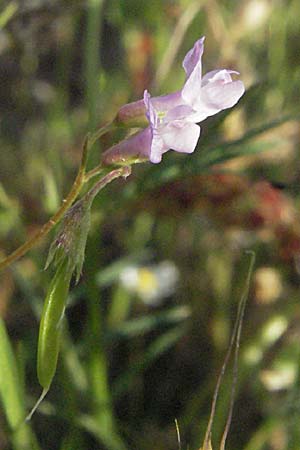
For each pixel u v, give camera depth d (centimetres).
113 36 19
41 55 19
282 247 17
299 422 15
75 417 15
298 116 16
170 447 16
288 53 21
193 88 11
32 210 17
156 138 11
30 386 16
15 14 18
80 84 20
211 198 16
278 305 17
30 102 19
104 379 15
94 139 12
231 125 18
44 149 19
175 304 18
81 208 11
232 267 18
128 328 16
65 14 19
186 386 17
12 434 14
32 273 17
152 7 20
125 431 16
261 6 19
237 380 16
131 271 18
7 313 17
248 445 15
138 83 19
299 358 15
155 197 16
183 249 18
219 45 19
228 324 17
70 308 18
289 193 18
